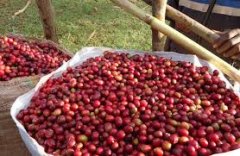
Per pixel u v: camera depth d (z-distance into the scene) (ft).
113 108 2.12
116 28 5.91
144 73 2.43
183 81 2.37
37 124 2.13
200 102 2.20
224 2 2.77
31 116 2.17
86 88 2.30
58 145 2.00
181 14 2.53
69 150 1.92
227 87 2.39
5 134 2.55
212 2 2.76
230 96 2.27
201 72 2.42
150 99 2.17
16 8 6.35
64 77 2.43
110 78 2.36
